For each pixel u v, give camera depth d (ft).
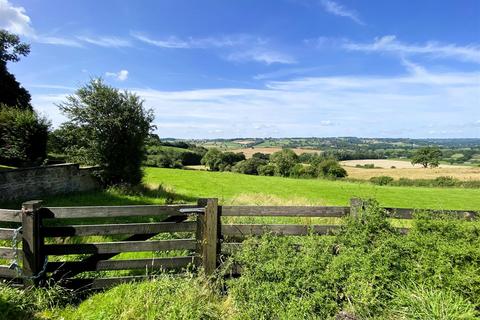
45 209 16.02
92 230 16.56
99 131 56.29
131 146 58.29
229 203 50.72
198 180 113.09
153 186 64.69
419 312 12.79
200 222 17.75
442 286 13.97
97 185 57.62
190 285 15.52
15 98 115.75
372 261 15.26
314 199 80.64
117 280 16.66
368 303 13.33
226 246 18.37
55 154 74.28
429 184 168.55
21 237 16.02
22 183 42.50
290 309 13.24
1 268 15.81
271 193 93.81
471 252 14.89
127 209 16.93
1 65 112.78
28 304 14.57
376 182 176.35
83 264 16.57
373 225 17.99
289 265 15.20
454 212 20.84
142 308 14.05
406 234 19.02
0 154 63.41
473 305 13.03
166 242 17.46
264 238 17.34
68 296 15.66
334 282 14.40
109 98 56.13
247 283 15.01
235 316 13.91
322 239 17.78
